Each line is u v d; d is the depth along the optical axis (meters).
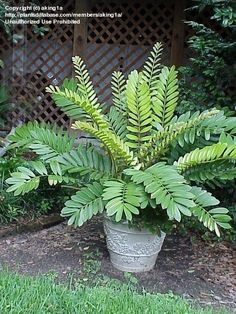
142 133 3.10
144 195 2.66
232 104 3.85
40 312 2.20
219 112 3.08
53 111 6.31
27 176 2.95
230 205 3.81
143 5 6.14
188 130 2.94
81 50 6.20
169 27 6.11
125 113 3.28
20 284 2.50
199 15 5.48
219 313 2.56
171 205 2.50
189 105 3.84
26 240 3.56
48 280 2.65
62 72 6.38
